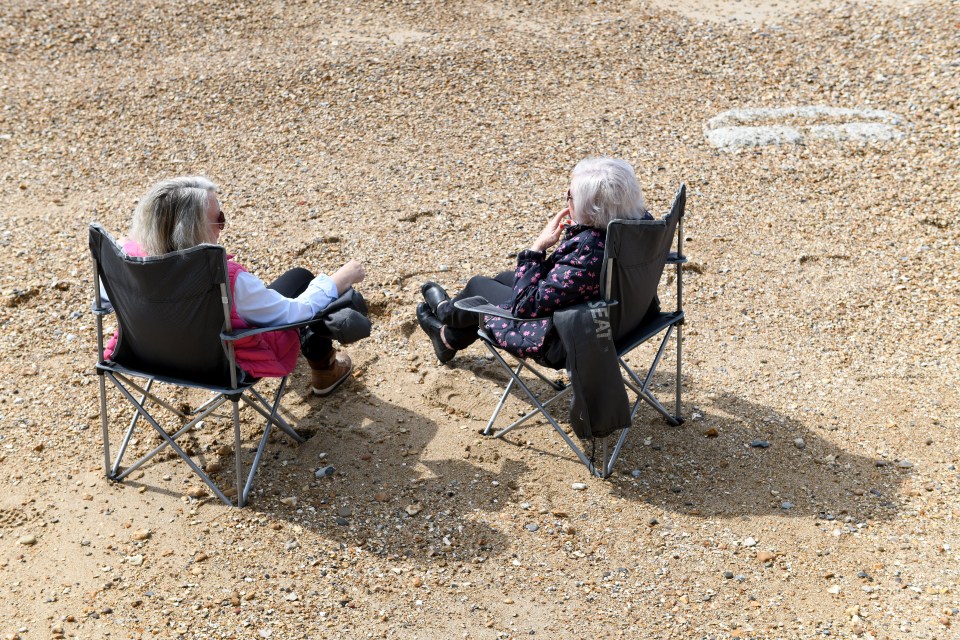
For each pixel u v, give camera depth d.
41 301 5.33
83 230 6.12
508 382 4.67
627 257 3.63
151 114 7.82
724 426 4.30
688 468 4.05
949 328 4.93
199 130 7.52
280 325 3.80
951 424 4.24
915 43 8.34
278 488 3.94
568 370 3.69
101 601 3.36
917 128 7.04
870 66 8.12
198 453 4.17
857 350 4.82
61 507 3.83
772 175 6.56
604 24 9.25
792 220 6.04
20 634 3.21
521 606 3.36
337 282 4.08
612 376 3.69
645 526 3.73
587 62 8.45
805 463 4.05
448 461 4.12
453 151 7.00
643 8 9.70
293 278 4.40
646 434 4.27
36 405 4.47
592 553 3.60
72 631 3.23
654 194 6.34
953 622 3.22
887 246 5.72
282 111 7.73
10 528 3.71
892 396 4.46
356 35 9.10
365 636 3.23
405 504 3.86
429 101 7.78
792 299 5.27
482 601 3.38
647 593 3.41
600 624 3.28
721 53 8.61
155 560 3.55
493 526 3.74
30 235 6.07
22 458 4.13
